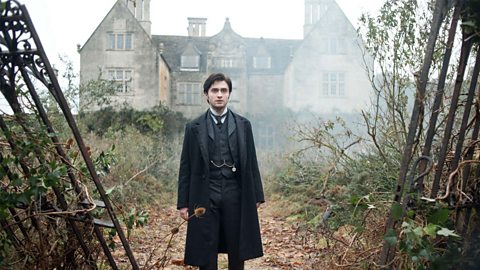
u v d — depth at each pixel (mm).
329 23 28953
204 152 3676
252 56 31016
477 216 2758
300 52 28969
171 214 9523
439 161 2676
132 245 6082
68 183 3129
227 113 3807
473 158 2945
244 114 30062
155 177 12547
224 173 3688
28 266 2936
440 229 2611
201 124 3760
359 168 5824
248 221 3705
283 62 30906
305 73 28797
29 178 2676
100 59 27969
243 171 3703
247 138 3801
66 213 2805
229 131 3738
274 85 30562
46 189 2701
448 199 2676
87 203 2938
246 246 3674
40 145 2676
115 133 13039
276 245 6516
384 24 4000
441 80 2641
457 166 2715
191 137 3770
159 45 32312
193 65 31750
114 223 2939
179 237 7148
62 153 2803
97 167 3564
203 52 32562
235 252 3707
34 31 2479
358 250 3479
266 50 30969
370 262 3234
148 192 10602
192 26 34688
